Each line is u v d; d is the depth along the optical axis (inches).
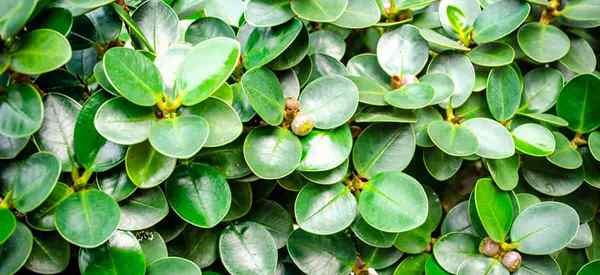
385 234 16.7
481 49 18.4
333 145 16.4
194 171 16.1
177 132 14.7
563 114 18.1
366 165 17.0
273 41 17.3
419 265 17.6
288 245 16.9
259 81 16.0
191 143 14.4
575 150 18.0
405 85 17.1
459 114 18.4
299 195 16.4
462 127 17.3
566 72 19.7
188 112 15.7
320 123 16.4
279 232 17.5
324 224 16.1
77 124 15.1
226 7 21.9
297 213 16.1
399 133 17.1
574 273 19.0
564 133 18.9
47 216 15.1
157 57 16.3
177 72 15.7
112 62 14.6
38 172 14.7
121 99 15.1
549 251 16.5
